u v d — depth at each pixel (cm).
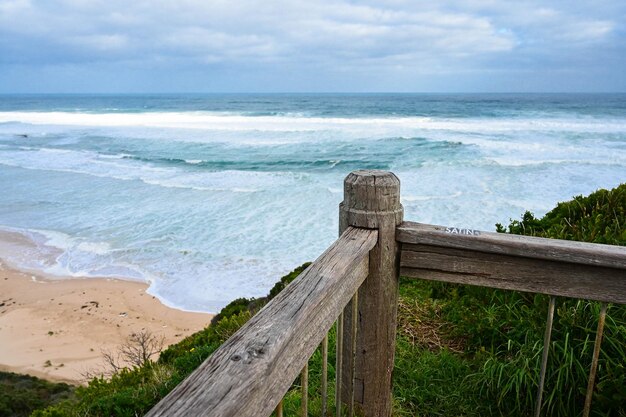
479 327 331
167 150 3447
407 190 2039
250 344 107
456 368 306
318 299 135
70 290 1383
